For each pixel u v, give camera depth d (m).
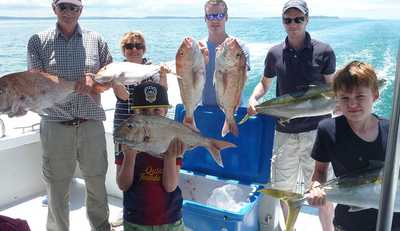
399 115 1.05
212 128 3.09
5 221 1.66
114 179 4.05
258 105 2.81
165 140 1.97
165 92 2.13
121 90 2.84
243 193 2.96
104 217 3.26
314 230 3.36
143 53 3.39
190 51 2.53
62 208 3.09
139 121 1.90
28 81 2.38
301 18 2.85
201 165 3.19
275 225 3.17
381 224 1.12
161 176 2.20
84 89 2.57
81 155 3.09
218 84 2.62
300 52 2.93
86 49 2.98
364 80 1.82
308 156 3.02
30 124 4.19
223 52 2.54
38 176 4.20
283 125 3.04
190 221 2.68
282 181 3.13
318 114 2.69
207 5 3.15
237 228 2.55
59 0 2.79
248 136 2.97
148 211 2.17
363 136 1.93
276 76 3.10
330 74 2.93
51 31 2.93
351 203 1.94
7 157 3.90
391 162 1.08
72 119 2.98
